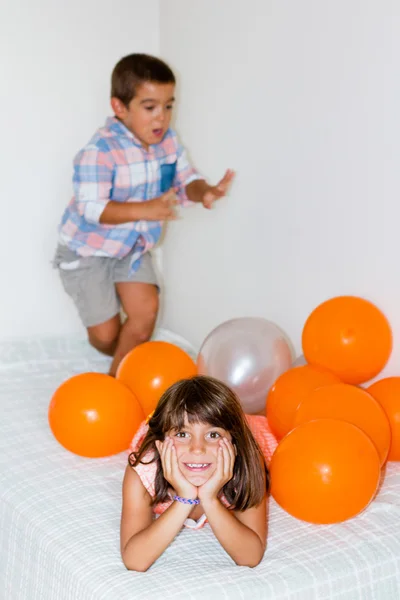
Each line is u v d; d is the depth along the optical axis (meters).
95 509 1.83
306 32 2.49
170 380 2.28
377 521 1.79
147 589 1.50
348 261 2.46
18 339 3.10
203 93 2.96
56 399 2.09
